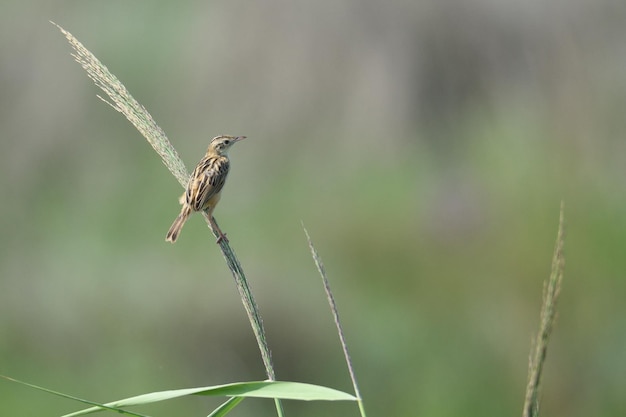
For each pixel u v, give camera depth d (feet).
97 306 58.54
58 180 63.31
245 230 59.67
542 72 58.08
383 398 53.47
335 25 58.13
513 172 57.47
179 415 53.01
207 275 58.34
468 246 56.59
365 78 58.08
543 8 57.57
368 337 55.67
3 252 61.82
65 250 62.13
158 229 61.41
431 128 58.03
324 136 59.41
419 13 56.85
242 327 55.77
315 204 59.21
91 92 62.75
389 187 58.75
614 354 52.75
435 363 54.65
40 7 62.80
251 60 59.72
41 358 57.57
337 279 57.47
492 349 54.29
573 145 57.31
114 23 62.13
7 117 63.05
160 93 61.16
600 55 58.23
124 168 63.05
